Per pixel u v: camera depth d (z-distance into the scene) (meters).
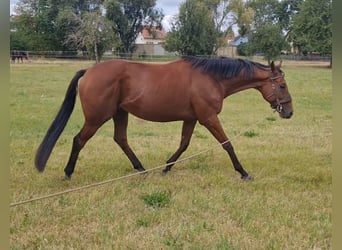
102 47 44.78
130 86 5.76
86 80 5.69
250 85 6.17
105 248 3.85
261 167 6.67
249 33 49.53
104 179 5.95
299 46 49.16
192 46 47.66
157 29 55.44
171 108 5.88
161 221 4.48
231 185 5.73
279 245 3.93
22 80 21.08
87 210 4.74
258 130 9.96
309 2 44.97
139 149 7.89
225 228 4.30
